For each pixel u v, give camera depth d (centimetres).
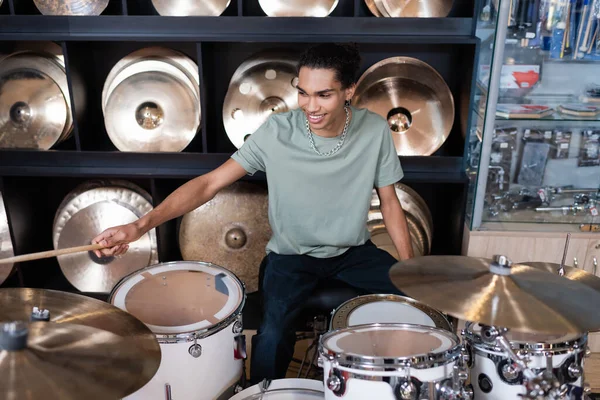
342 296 192
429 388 122
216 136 260
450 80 250
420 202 248
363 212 197
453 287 126
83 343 107
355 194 194
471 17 227
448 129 233
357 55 177
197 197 187
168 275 172
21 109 234
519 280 128
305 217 196
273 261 200
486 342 139
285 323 177
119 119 234
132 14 245
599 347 222
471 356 145
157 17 217
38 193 258
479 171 213
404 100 234
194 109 233
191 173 230
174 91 232
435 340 132
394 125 236
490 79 202
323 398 143
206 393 151
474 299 122
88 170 232
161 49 238
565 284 130
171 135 235
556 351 136
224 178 193
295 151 188
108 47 248
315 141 188
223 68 250
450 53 247
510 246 221
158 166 233
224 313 153
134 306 155
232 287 166
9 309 127
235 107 236
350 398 125
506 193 227
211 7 222
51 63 232
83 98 236
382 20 216
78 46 229
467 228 225
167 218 181
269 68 235
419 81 232
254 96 235
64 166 234
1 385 93
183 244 246
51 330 107
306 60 169
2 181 229
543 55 213
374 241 244
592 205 227
